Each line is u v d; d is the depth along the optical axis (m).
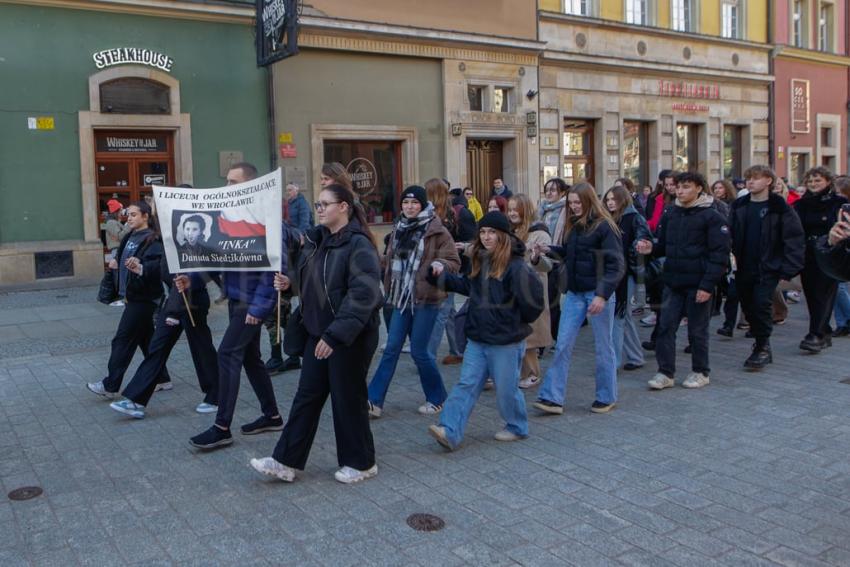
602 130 20.30
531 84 18.64
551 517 4.07
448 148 17.30
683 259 6.54
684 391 6.59
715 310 9.28
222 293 5.43
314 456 5.08
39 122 13.00
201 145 14.41
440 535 3.87
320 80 15.62
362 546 3.76
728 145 24.08
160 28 13.88
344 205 4.47
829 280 7.89
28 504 4.33
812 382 6.82
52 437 5.54
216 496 4.41
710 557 3.62
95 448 5.28
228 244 5.14
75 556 3.69
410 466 4.87
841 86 27.34
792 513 4.09
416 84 16.89
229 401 5.21
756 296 7.26
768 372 7.22
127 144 14.03
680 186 6.47
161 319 5.90
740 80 23.70
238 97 14.69
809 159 26.39
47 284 13.17
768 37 24.48
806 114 25.98
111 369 6.41
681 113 22.20
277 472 4.52
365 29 15.73
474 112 17.67
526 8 18.36
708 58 22.72
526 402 6.33
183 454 5.14
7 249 12.85
